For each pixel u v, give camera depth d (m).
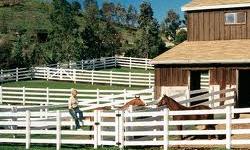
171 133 18.91
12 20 109.69
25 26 104.44
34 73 49.84
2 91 39.69
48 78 49.03
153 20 102.00
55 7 81.38
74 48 69.75
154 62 30.25
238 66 28.36
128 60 58.16
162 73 30.55
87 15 109.50
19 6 123.44
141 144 19.25
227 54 28.98
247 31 31.56
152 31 87.06
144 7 103.31
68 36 74.38
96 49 79.38
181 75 29.95
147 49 83.94
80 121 20.36
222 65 28.81
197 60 28.98
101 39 83.69
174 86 30.12
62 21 77.81
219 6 32.16
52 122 20.48
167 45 112.56
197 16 33.28
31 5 125.19
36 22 109.19
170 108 20.83
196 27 33.28
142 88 44.12
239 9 31.75
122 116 19.42
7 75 47.88
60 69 48.47
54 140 20.36
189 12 33.56
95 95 35.12
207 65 29.23
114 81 46.16
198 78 32.53
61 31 76.56
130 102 23.66
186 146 19.55
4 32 95.06
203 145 19.64
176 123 18.88
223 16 32.34
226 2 32.22
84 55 71.81
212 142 18.59
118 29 131.12
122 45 98.19
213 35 32.66
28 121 20.86
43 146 21.14
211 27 32.78
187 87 29.70
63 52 68.88
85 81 47.06
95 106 26.23
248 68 28.09
